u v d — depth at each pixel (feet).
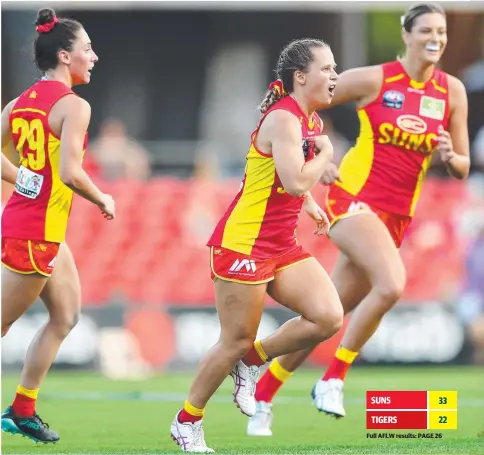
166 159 198.29
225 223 71.82
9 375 129.29
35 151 74.23
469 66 190.19
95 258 147.13
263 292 71.61
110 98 222.28
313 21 211.20
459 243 147.23
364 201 87.45
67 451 75.61
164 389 118.52
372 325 84.79
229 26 219.61
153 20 219.00
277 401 109.60
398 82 86.94
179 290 144.56
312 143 70.69
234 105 222.07
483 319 136.56
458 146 88.79
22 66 189.37
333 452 74.28
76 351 134.82
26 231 74.95
